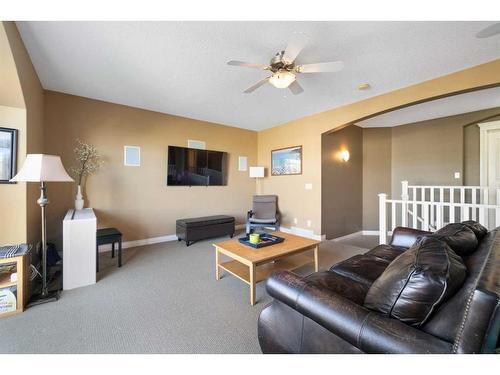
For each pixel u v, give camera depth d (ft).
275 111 13.41
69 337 5.18
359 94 10.72
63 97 10.52
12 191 7.36
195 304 6.66
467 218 8.95
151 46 6.89
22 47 6.61
